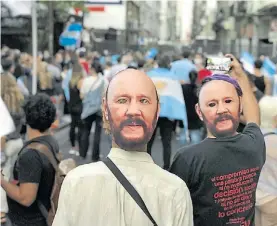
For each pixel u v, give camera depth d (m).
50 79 11.68
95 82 8.30
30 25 19.75
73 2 21.28
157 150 10.10
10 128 3.62
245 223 2.44
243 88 2.80
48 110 3.18
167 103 7.28
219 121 2.42
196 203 2.41
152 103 1.92
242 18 45.34
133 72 1.94
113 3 11.59
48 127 3.20
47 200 3.07
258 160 2.50
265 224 3.02
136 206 1.83
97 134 8.51
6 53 13.03
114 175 1.85
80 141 8.83
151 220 1.84
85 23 26.42
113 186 1.84
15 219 3.09
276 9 30.56
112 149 1.93
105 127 2.02
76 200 1.82
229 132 2.43
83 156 8.89
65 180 1.86
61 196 1.85
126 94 1.90
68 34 16.31
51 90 11.73
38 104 3.17
